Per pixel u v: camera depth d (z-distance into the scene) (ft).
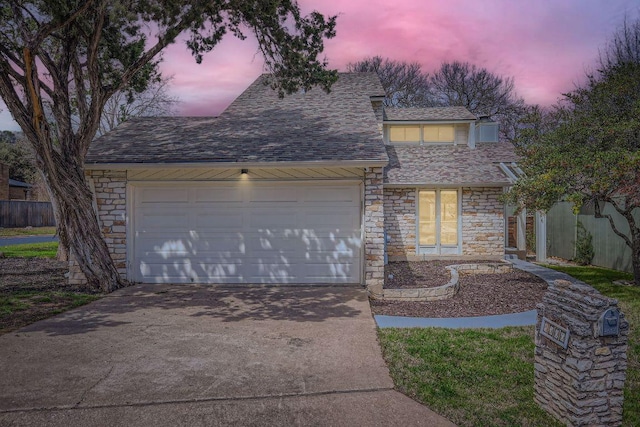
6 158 127.34
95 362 15.94
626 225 37.65
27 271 38.60
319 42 30.53
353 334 19.51
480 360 16.08
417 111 54.39
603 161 25.39
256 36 30.99
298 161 29.17
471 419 11.87
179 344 18.04
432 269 38.45
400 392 13.56
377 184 30.19
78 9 25.36
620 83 28.78
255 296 27.63
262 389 13.71
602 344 11.08
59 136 28.99
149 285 31.27
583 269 39.81
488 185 43.11
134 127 38.14
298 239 31.73
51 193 45.44
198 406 12.59
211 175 31.63
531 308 25.08
